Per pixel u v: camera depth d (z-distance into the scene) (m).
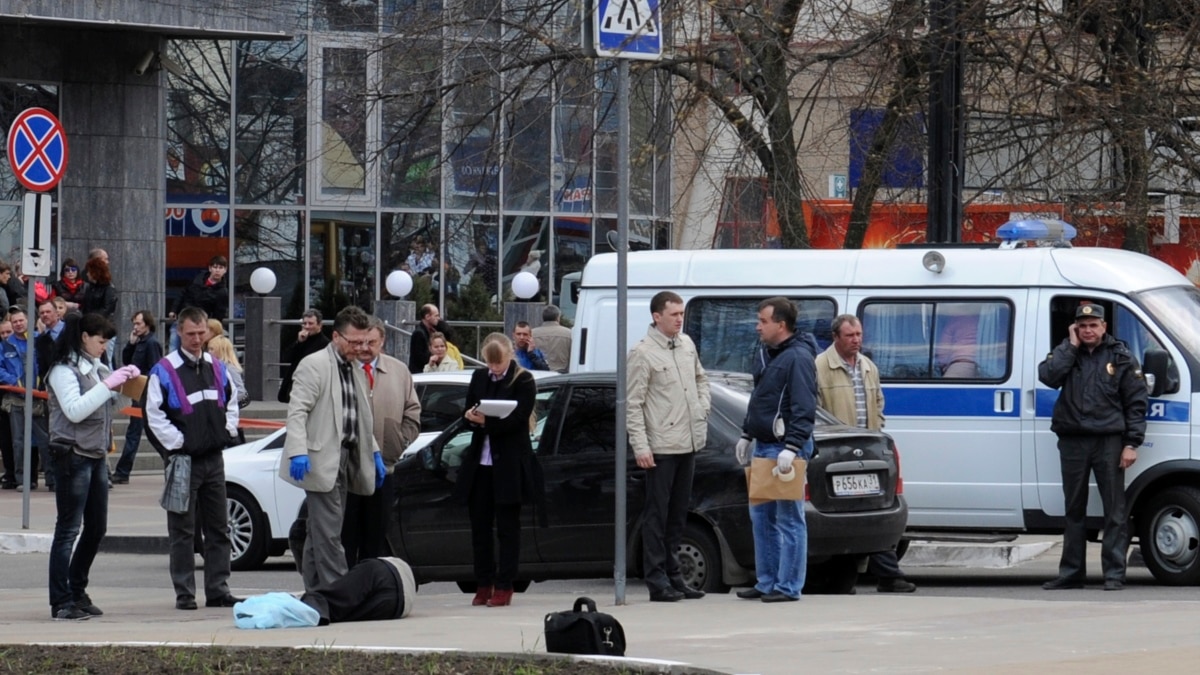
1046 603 22.69
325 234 62.84
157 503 39.66
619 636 17.27
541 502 23.84
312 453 22.48
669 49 37.78
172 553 24.45
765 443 23.20
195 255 61.78
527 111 45.22
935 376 28.39
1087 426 25.55
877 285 29.08
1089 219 36.44
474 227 64.44
